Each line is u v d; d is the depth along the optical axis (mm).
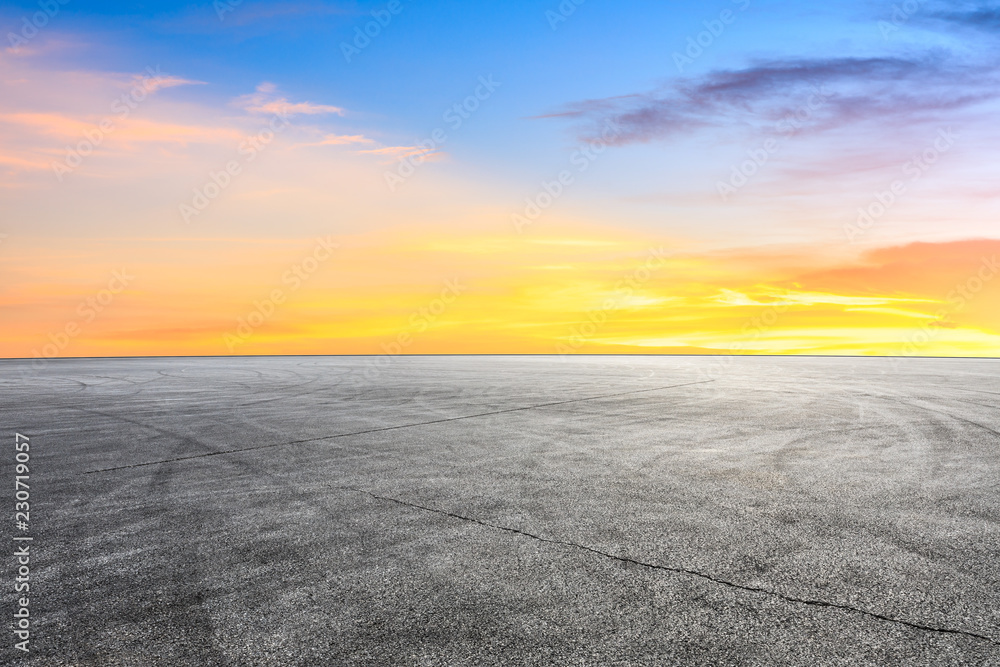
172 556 3553
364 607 2867
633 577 3180
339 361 34781
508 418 8969
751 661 2367
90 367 28516
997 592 2979
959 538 3746
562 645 2496
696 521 4109
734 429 7855
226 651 2488
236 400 11789
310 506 4539
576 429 7926
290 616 2787
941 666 2332
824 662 2359
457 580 3162
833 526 3986
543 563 3383
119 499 4770
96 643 2568
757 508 4395
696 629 2623
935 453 6297
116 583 3178
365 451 6582
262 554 3572
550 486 5059
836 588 3033
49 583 3188
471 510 4402
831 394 12070
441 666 2352
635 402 10859
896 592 2982
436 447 6773
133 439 7406
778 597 2930
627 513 4297
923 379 15883
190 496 4844
